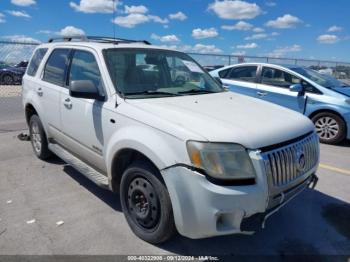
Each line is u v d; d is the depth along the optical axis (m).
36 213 3.71
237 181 2.57
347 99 6.83
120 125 3.27
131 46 4.16
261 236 3.36
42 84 4.96
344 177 5.02
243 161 2.60
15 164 5.27
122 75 3.70
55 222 3.52
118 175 3.52
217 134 2.66
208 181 2.56
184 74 4.32
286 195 2.86
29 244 3.12
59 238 3.23
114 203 3.98
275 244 3.23
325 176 5.05
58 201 4.01
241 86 8.20
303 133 3.16
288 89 7.54
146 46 4.33
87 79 3.97
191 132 2.68
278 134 2.87
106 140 3.51
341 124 6.88
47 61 5.06
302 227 3.54
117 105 3.38
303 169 3.06
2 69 21.28
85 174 3.93
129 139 3.06
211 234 2.64
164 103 3.36
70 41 4.76
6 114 9.79
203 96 3.84
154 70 4.02
